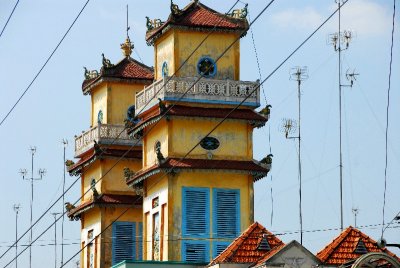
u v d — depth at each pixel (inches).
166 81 3548.2
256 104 3585.1
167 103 3555.6
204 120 3560.5
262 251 3053.6
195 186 3533.5
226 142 3567.9
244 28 3634.4
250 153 3572.8
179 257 3494.1
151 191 3631.9
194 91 3558.1
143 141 3700.8
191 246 3503.9
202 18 3634.4
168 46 3644.2
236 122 3575.3
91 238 4116.6
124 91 4153.5
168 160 3523.6
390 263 2652.6
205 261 3491.6
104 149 4079.7
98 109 4200.3
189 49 3609.7
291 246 2901.1
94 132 4111.7
